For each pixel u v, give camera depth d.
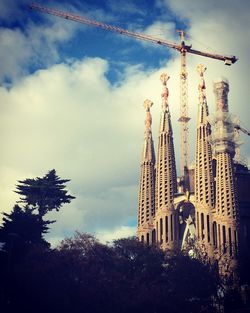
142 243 105.31
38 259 86.06
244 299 104.00
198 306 94.31
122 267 96.31
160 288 91.38
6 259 88.25
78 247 95.94
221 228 142.62
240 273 123.12
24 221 95.81
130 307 84.88
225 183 147.12
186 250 114.31
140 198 164.00
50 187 115.62
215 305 103.69
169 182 158.25
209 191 151.62
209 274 102.75
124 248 101.06
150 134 174.75
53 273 83.88
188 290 97.50
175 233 152.62
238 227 142.50
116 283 88.56
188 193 157.12
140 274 96.00
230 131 153.75
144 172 167.88
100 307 82.19
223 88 158.62
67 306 79.44
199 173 155.00
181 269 99.88
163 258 103.75
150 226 158.25
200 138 160.12
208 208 148.75
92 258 93.06
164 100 171.88
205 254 119.81
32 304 78.25
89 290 82.88
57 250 92.88
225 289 106.06
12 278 79.69
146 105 179.50
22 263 85.38
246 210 152.38
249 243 147.75
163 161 161.50
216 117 155.50
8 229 93.94
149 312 86.50
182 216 159.00
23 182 116.12
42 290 79.25
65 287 81.88
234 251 132.12
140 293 87.06
